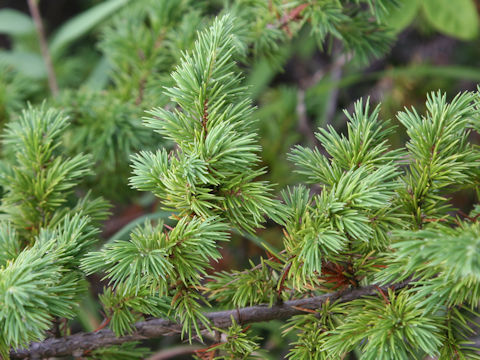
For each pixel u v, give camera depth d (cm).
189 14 47
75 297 38
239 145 36
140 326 38
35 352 38
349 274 37
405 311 35
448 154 36
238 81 37
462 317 36
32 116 41
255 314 38
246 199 36
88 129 47
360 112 37
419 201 37
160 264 35
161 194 36
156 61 48
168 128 36
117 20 50
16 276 34
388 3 43
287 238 37
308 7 43
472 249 32
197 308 37
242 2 45
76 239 37
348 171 36
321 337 37
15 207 40
